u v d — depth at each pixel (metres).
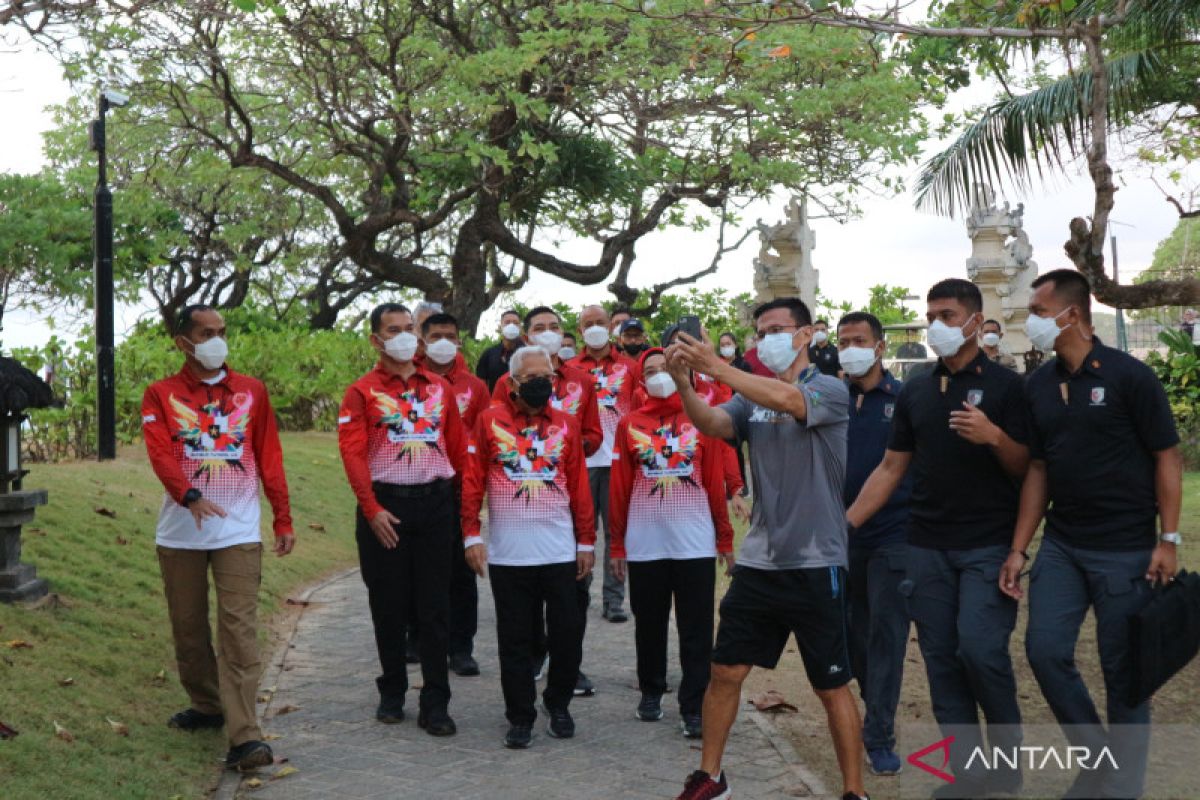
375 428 6.70
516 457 6.48
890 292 26.38
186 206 27.89
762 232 22.69
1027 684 7.32
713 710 5.22
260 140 23.28
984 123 11.02
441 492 6.71
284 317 30.27
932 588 5.16
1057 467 4.88
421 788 5.73
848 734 5.08
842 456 5.16
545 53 18.16
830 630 5.08
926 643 5.17
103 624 7.42
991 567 5.03
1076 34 7.65
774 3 7.91
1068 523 4.93
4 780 5.07
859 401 6.19
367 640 8.73
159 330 22.44
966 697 5.13
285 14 17.83
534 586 6.49
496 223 22.97
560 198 23.73
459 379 8.24
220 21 17.30
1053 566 4.94
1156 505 4.84
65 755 5.50
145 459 13.32
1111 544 4.82
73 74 15.45
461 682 7.75
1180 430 18.00
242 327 26.70
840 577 5.11
